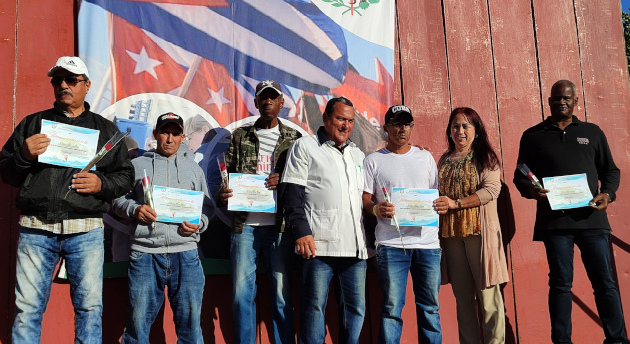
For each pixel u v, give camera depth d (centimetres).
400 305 371
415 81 469
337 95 447
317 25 450
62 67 334
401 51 470
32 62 400
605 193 404
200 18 429
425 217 371
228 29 434
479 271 403
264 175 385
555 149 411
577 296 473
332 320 432
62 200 321
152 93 412
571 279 399
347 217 366
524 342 460
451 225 408
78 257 330
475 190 408
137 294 355
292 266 388
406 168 385
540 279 470
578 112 494
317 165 369
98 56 404
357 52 455
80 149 327
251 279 383
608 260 398
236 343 374
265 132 402
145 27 416
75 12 413
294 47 444
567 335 392
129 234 393
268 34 441
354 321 365
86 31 404
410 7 477
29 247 325
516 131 482
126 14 413
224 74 429
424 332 369
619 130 498
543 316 466
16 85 396
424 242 376
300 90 441
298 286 427
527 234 472
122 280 399
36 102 398
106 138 344
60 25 409
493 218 407
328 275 364
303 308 365
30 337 318
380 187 385
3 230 384
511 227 470
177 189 363
